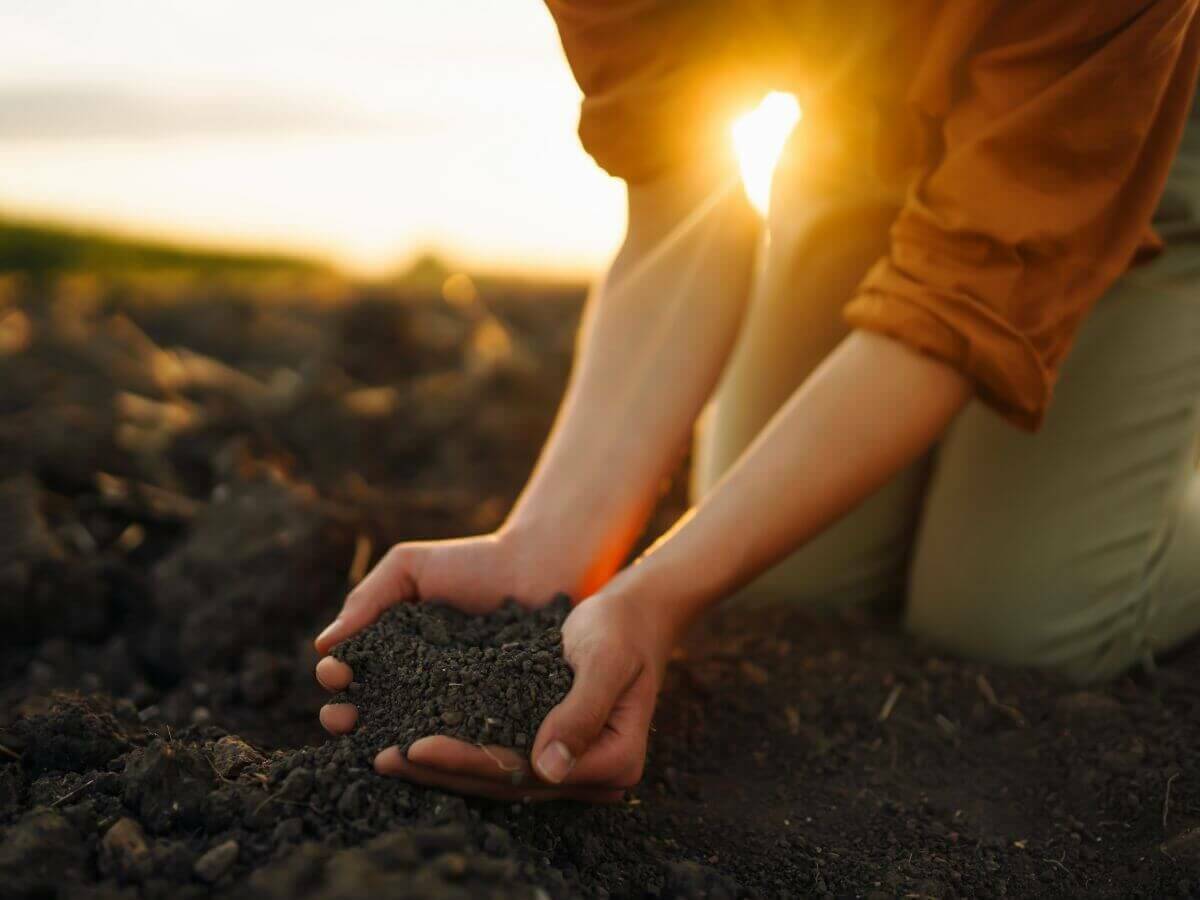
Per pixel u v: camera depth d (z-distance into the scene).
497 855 0.41
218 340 1.55
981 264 0.49
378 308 1.37
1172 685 0.67
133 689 0.70
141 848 0.42
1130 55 0.46
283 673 0.68
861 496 0.52
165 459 1.00
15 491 0.85
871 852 0.53
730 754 0.62
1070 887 0.50
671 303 0.64
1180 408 0.65
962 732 0.64
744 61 0.61
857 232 0.70
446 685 0.46
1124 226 0.52
